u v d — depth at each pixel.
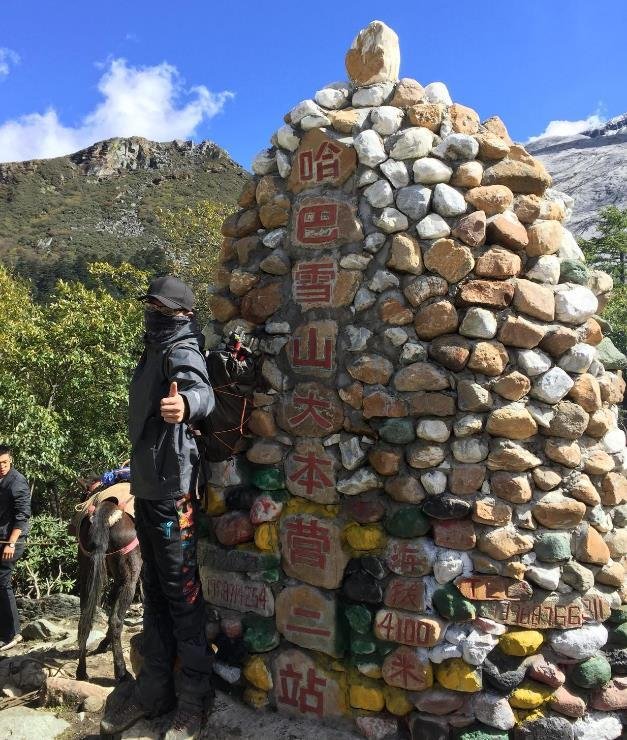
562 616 2.59
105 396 10.39
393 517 2.68
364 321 2.82
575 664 2.62
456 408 2.63
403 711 2.63
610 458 2.78
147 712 2.79
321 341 2.89
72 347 10.77
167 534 2.70
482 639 2.55
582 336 2.79
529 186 2.83
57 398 10.73
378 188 2.78
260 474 2.99
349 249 2.86
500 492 2.59
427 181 2.75
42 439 8.59
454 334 2.66
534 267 2.77
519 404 2.63
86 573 3.81
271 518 2.96
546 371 2.67
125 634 4.77
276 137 3.13
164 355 2.62
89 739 3.00
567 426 2.65
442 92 2.97
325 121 2.98
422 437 2.64
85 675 3.76
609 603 2.66
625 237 31.28
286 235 3.05
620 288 23.69
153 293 2.67
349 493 2.79
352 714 2.74
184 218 25.48
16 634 4.79
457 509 2.58
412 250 2.70
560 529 2.64
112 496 3.96
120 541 3.84
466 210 2.74
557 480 2.64
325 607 2.80
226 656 3.02
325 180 2.94
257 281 3.12
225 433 2.91
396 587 2.66
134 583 3.89
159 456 2.65
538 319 2.70
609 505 2.79
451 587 2.60
